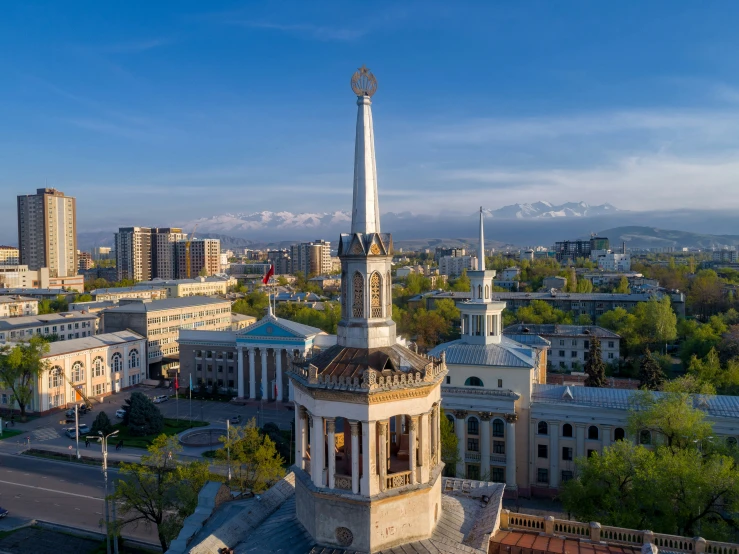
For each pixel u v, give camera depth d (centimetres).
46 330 16150
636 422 6606
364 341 2803
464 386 7681
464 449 7600
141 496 5753
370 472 2570
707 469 5066
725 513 5600
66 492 7681
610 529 3344
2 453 9356
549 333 14850
